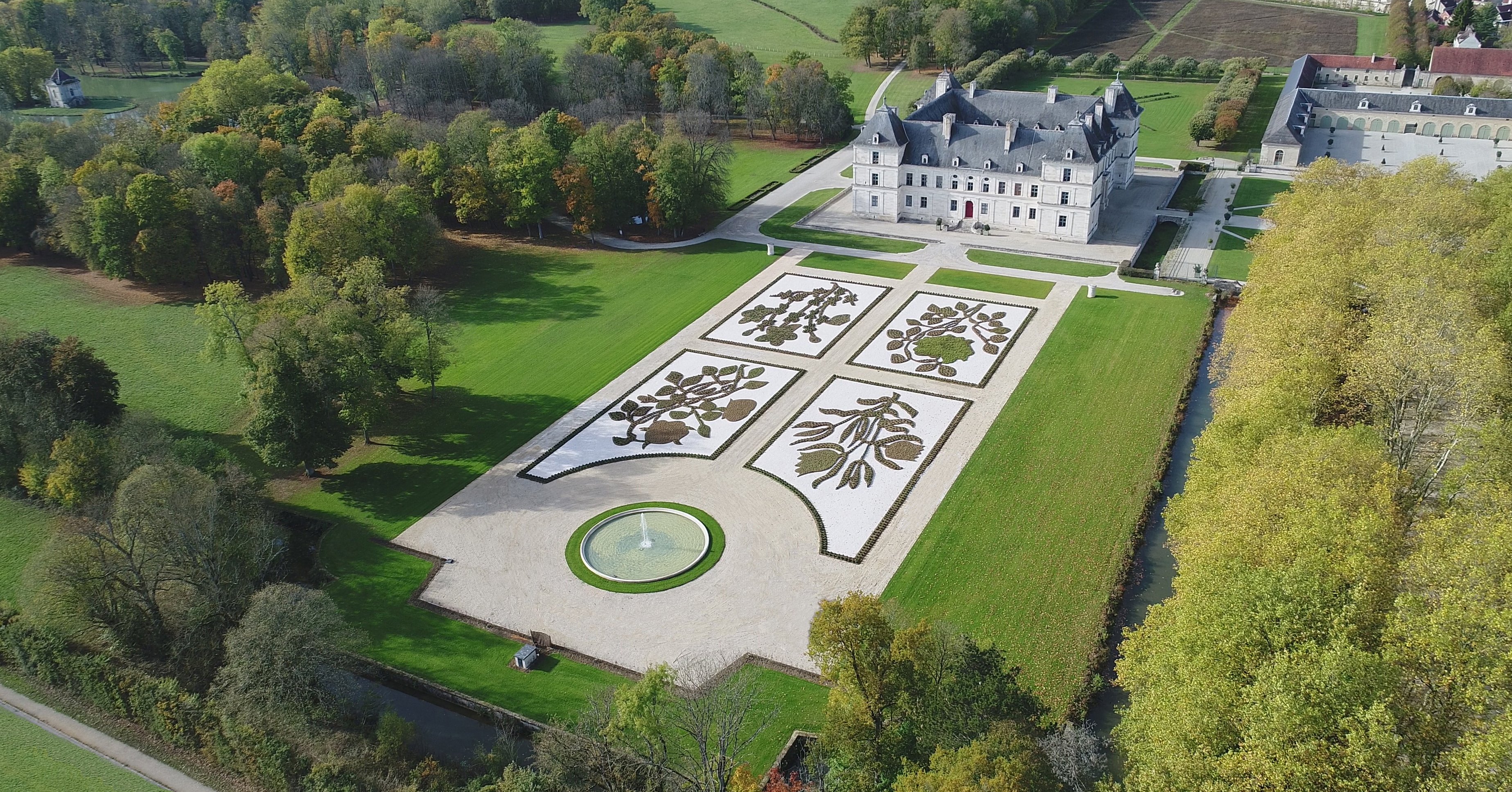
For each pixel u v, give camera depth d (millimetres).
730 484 105312
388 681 81625
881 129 175375
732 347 134875
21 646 82250
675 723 70750
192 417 120500
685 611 87125
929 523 97312
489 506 103125
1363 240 110812
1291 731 51250
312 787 67625
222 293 111500
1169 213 177125
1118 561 90438
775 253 166750
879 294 148875
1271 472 69875
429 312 119312
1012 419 114312
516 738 75188
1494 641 53312
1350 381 87250
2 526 100250
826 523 98250
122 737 76875
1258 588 58156
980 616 84625
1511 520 63438
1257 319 101000
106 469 94875
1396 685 53688
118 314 146750
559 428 117000
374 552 96438
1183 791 53000
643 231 179375
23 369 106688
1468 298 92000
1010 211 170375
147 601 81562
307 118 177875
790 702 76312
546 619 87062
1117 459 105750
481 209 171250
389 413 118625
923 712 61656
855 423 115250
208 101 194250
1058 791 54125
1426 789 49062
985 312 141375
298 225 140125
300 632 71375
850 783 61438
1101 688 76562
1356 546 62062
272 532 93125
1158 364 124875
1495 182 127500
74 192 154500
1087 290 146750
